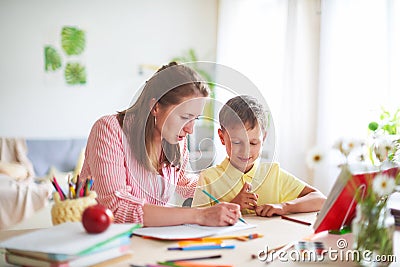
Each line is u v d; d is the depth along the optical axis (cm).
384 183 99
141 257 103
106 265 97
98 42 454
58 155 421
